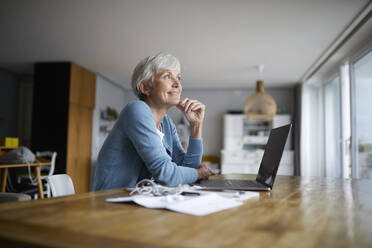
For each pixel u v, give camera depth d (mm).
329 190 1086
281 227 513
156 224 521
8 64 5348
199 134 1459
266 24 3496
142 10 3158
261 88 4801
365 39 3697
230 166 6977
